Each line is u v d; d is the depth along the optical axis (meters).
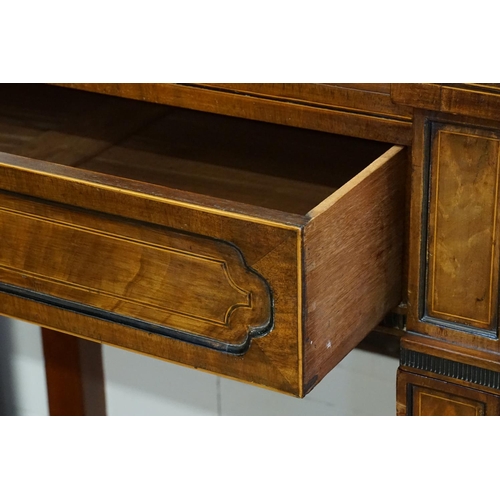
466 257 0.86
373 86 0.87
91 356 1.38
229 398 1.31
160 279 0.81
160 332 0.83
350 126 0.89
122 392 1.38
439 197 0.85
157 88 0.97
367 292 0.86
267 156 1.08
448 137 0.83
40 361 1.44
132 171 1.07
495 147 0.81
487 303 0.87
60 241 0.85
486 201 0.83
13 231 0.87
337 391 1.22
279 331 0.77
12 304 0.91
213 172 1.06
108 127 1.15
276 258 0.75
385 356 1.15
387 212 0.87
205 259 0.78
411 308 0.91
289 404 1.26
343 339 0.83
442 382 0.92
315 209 0.76
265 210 0.76
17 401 1.49
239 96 0.93
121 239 0.82
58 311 0.88
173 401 1.36
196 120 1.17
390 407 1.18
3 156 0.86
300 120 0.92
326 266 0.78
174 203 0.77
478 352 0.89
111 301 0.85
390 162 0.85
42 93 1.23
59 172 0.83
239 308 0.78
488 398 0.90
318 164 1.06
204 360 0.82
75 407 1.42
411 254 0.89
